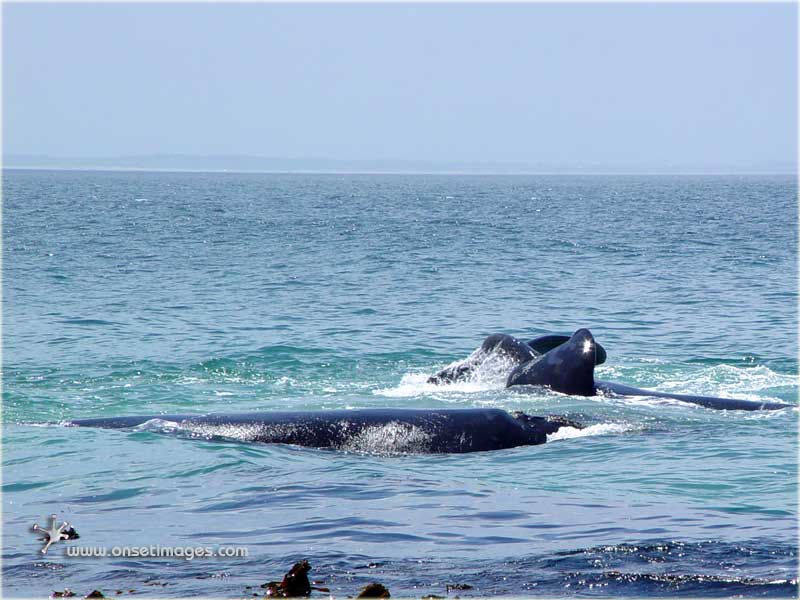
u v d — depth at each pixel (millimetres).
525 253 163625
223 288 115250
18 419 53188
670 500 37000
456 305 102250
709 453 45781
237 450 45156
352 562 28953
